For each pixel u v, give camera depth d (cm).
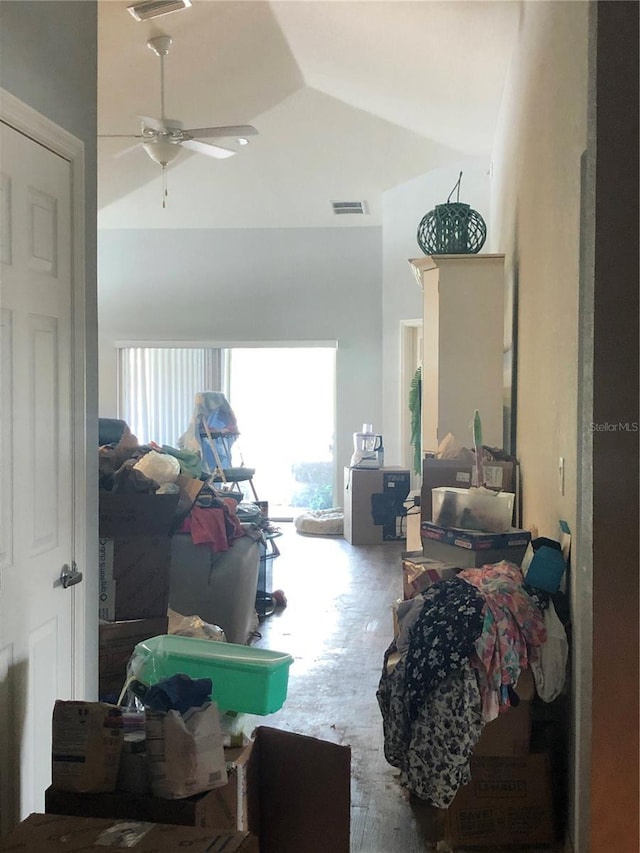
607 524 195
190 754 189
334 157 741
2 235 205
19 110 213
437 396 461
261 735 225
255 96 621
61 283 239
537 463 342
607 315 193
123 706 251
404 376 827
